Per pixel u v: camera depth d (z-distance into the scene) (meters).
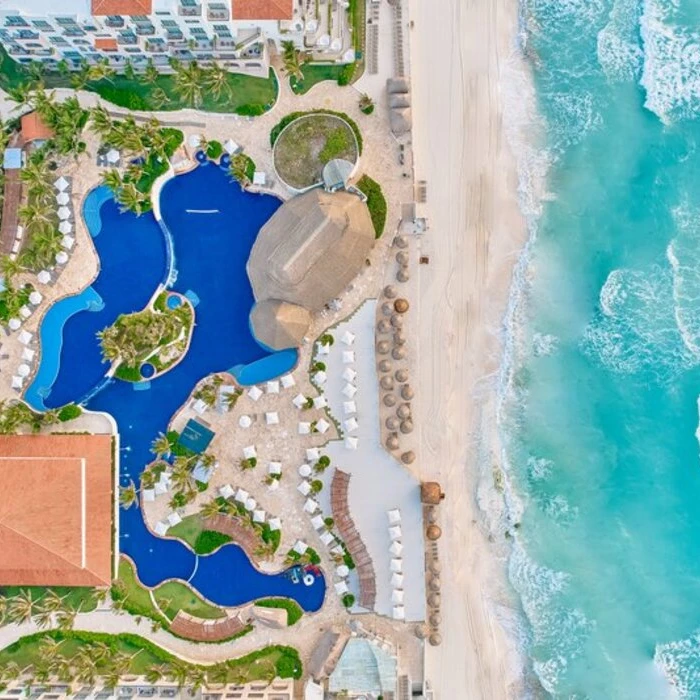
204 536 44.09
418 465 44.00
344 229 40.88
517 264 44.12
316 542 44.09
